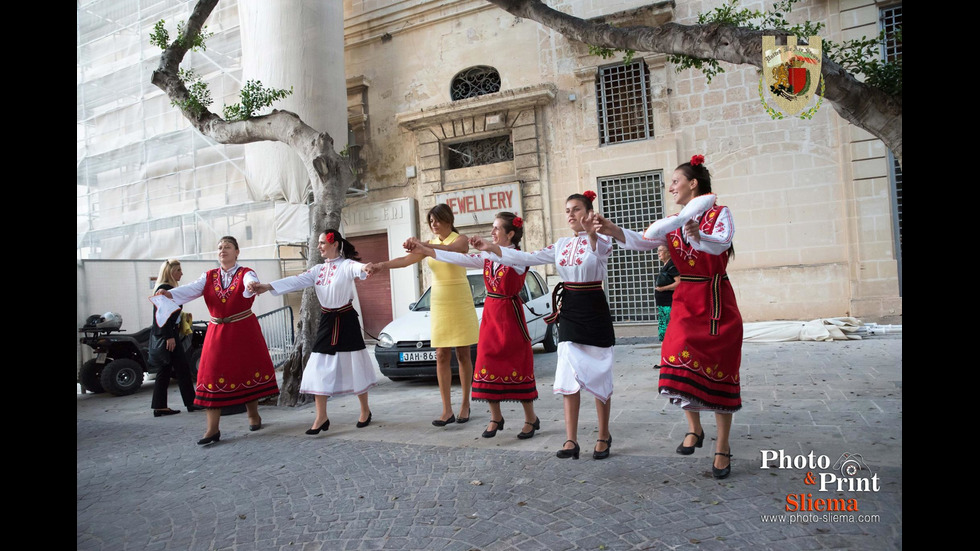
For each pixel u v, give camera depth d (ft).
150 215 54.19
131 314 34.99
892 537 9.58
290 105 44.42
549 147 44.39
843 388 20.65
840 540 9.57
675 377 12.35
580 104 43.42
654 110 41.37
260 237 50.80
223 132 27.55
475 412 20.63
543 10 23.08
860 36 36.22
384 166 50.21
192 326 31.12
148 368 31.17
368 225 50.31
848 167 36.81
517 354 16.40
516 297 16.56
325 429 19.01
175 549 10.92
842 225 37.06
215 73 53.11
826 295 37.35
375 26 49.90
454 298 18.66
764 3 38.27
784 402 19.10
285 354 33.47
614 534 10.32
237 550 10.73
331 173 25.32
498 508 11.80
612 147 42.29
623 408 19.72
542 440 16.31
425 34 48.60
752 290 38.99
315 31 45.14
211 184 53.42
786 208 38.27
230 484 14.42
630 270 42.78
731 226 12.27
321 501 12.87
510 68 45.62
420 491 13.05
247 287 18.31
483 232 46.42
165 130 55.21
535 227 44.37
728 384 12.32
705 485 12.18
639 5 41.34
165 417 23.59
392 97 49.88
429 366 26.45
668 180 40.83
